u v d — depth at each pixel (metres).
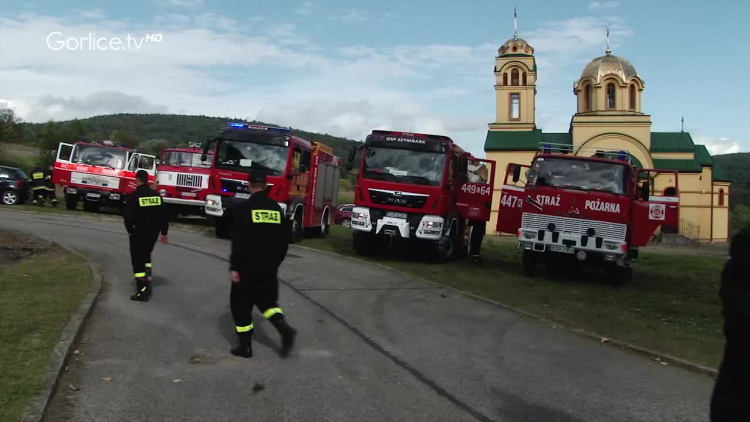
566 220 13.91
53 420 4.98
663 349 8.11
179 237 18.73
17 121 75.56
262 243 6.78
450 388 6.21
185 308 9.13
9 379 5.61
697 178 48.72
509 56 50.97
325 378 6.34
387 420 5.29
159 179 23.92
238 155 17.86
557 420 5.46
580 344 8.27
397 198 15.94
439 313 9.95
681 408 5.88
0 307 8.44
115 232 18.98
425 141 16.20
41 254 14.42
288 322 8.67
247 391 5.85
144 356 6.78
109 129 109.56
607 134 48.00
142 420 5.07
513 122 50.78
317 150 21.00
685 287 14.66
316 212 21.42
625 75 48.66
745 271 3.16
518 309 10.55
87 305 8.65
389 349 7.57
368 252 17.42
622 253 13.56
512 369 6.96
